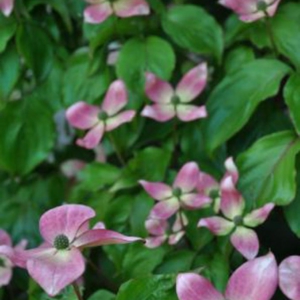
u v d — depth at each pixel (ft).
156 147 3.84
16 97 4.05
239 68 3.65
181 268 3.48
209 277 3.34
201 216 3.58
